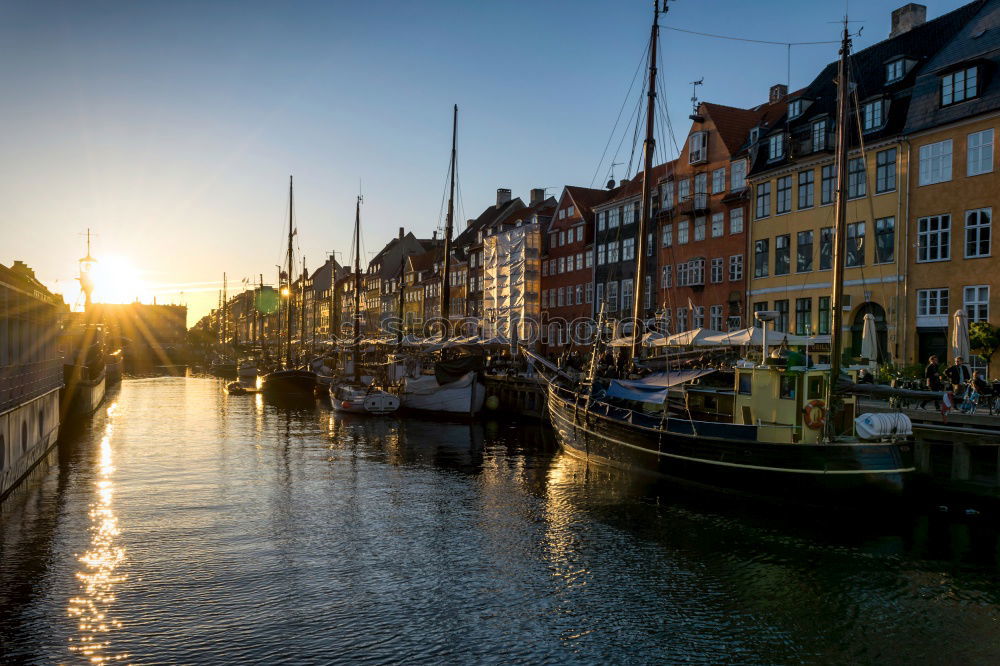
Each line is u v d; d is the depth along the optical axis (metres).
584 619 12.23
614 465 23.38
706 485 19.88
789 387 19.05
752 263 41.47
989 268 28.56
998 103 28.08
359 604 12.72
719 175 44.94
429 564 14.88
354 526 17.59
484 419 39.66
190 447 29.97
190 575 14.05
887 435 17.55
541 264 67.31
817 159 36.81
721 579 14.09
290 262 65.06
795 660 10.88
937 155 30.67
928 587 13.61
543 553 15.62
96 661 10.47
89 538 16.39
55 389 28.02
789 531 17.06
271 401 54.16
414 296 99.31
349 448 29.77
